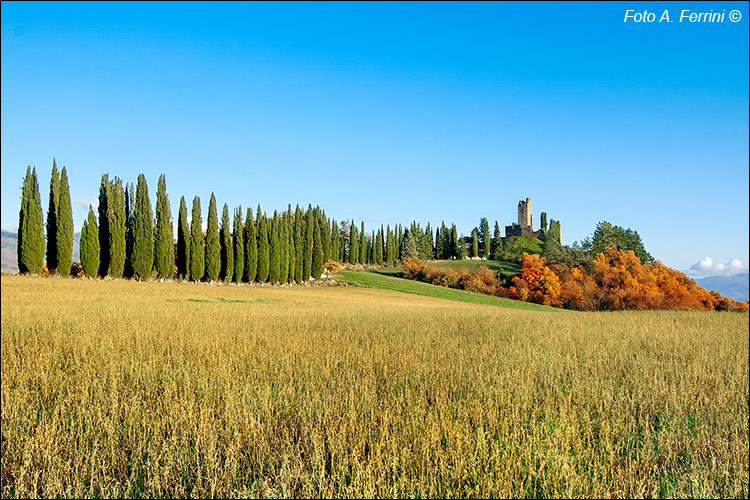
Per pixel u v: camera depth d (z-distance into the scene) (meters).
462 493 3.54
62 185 42.06
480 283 71.12
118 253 43.41
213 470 3.69
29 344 8.77
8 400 5.11
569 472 3.58
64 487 3.54
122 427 4.54
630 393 6.43
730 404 5.89
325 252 80.62
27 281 32.84
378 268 95.69
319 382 6.25
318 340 10.50
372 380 6.43
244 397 5.23
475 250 114.19
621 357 9.29
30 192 40.16
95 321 13.04
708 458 4.22
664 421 5.11
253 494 3.46
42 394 5.61
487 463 3.85
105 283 36.94
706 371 7.85
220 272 52.91
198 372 6.77
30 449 3.92
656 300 63.44
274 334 11.56
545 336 12.97
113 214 43.47
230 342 9.92
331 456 4.02
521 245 117.88
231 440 4.27
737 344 12.54
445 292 63.47
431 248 115.50
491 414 4.86
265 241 56.34
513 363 8.11
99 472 3.77
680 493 3.49
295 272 63.72
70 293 28.45
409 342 10.66
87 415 4.62
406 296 55.69
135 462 3.83
